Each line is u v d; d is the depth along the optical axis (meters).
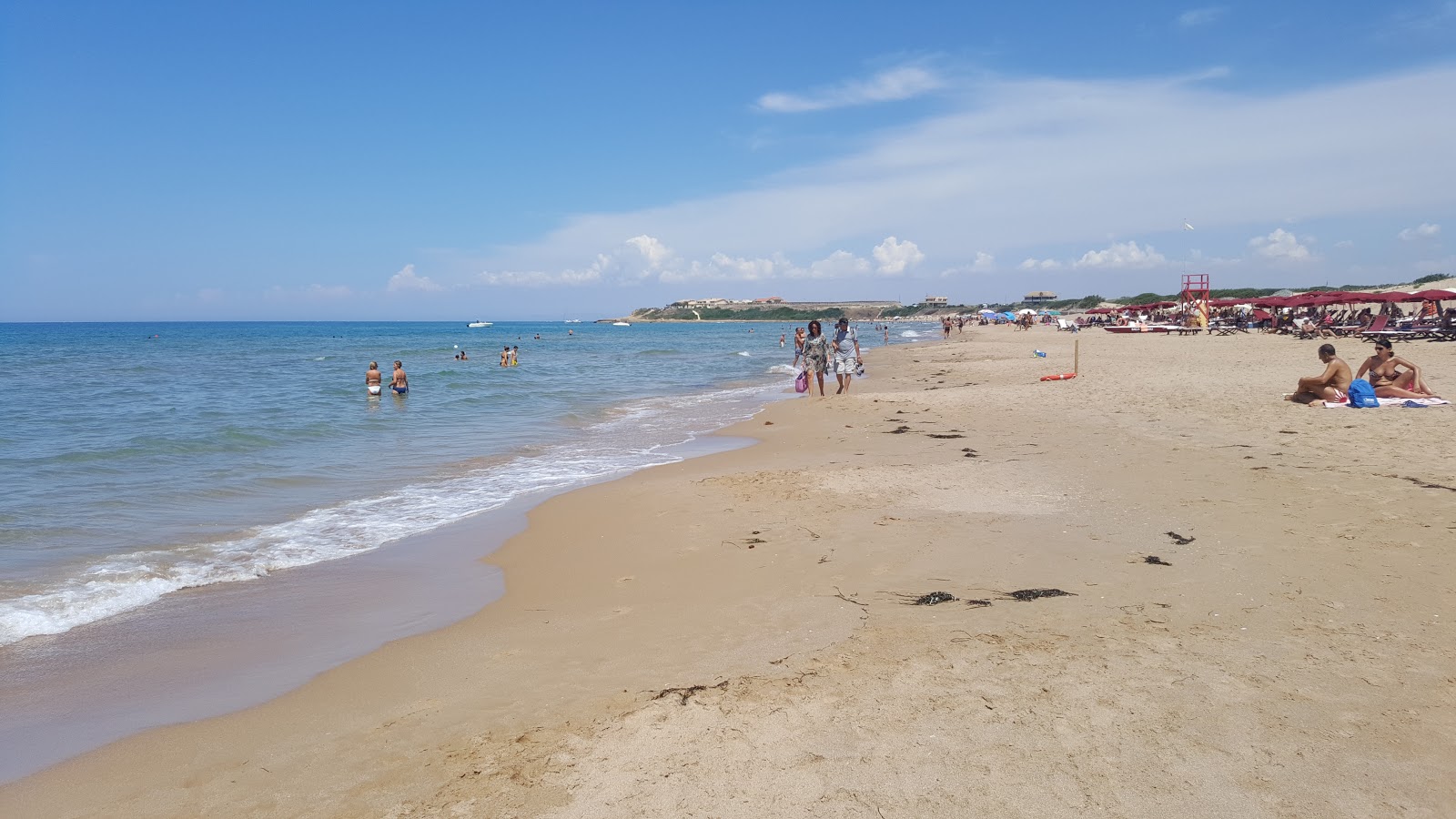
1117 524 6.70
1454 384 15.86
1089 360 30.05
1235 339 43.94
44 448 12.92
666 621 5.13
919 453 11.00
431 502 9.34
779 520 7.54
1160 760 3.11
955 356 39.41
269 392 23.67
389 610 5.72
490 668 4.55
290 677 4.58
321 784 3.38
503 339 96.00
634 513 8.27
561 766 3.35
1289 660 3.95
